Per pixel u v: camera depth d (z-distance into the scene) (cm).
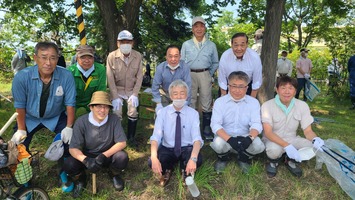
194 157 312
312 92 835
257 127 346
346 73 936
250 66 402
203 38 450
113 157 309
